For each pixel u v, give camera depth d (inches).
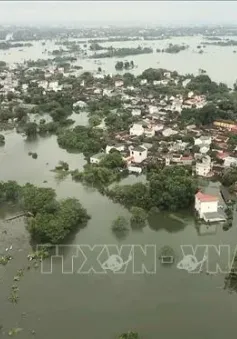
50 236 5027.1
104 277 4473.4
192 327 3818.9
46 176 7180.1
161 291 4264.3
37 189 5954.7
